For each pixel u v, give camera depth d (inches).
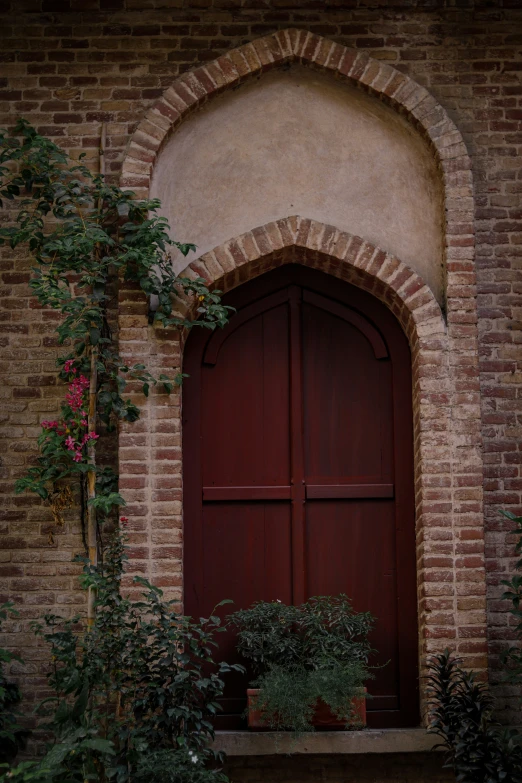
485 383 279.1
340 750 257.3
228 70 284.2
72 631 268.1
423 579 269.1
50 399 277.0
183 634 247.9
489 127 286.5
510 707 266.7
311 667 265.3
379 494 281.4
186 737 244.2
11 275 281.4
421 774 265.1
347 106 287.7
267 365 286.4
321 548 280.5
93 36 288.2
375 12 289.0
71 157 284.8
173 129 285.4
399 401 284.8
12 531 272.4
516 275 282.8
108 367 274.7
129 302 274.8
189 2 288.8
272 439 284.0
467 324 276.2
